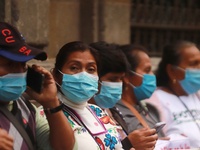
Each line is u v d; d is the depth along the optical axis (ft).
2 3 37.73
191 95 41.29
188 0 57.82
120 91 31.60
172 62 41.16
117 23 49.83
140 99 36.32
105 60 30.89
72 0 47.39
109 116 30.32
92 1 48.14
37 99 24.48
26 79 24.68
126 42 50.70
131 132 30.48
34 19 40.19
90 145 25.98
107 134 27.14
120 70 31.19
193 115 40.14
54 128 24.49
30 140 24.35
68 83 26.94
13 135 23.65
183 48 41.19
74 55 27.20
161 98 39.73
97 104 31.60
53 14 46.03
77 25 47.91
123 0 50.14
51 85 24.61
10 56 23.49
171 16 56.49
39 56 24.95
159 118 38.83
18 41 24.18
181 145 35.63
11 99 23.99
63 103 26.96
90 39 48.29
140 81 35.91
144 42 54.85
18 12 38.88
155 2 55.42
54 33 46.11
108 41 49.14
